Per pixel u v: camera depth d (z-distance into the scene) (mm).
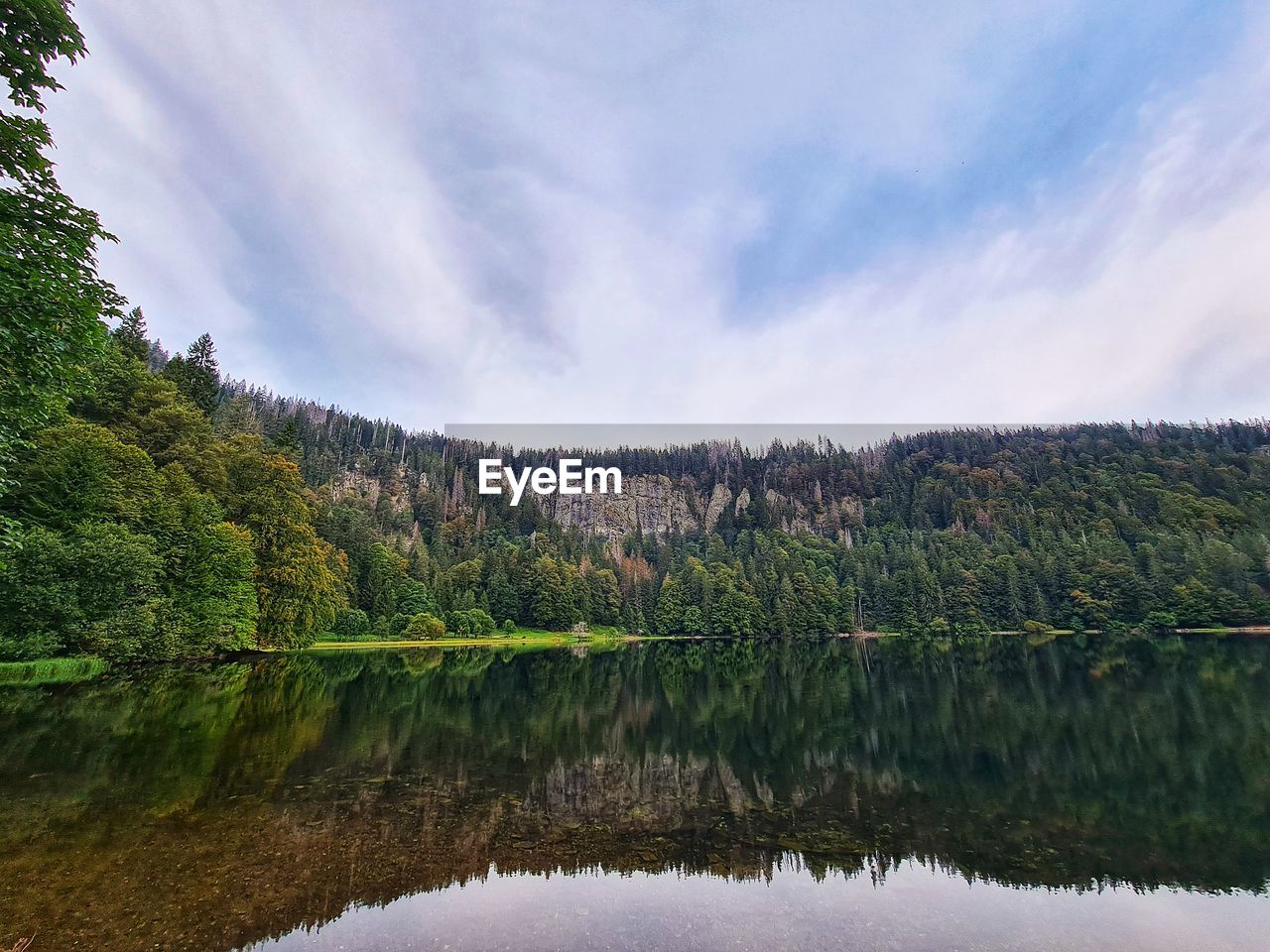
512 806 13016
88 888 8266
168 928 7391
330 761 15812
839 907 8750
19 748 15320
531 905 8586
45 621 27672
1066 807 13438
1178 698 28297
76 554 28281
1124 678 36500
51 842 9672
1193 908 8812
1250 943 7867
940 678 40000
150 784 12867
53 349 10727
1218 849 11031
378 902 8461
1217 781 15156
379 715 23297
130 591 31219
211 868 9141
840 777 15781
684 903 8773
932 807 13414
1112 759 17516
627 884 9422
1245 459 147750
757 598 111938
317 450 161500
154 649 33094
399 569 93188
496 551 117875
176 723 19297
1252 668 40188
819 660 61000
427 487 169625
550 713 26094
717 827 12094
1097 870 10172
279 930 7543
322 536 82812
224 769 14477
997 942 7852
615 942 7684
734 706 28703
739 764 17172
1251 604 82188
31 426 11781
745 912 8539
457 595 99875
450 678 39656
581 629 105938
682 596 116312
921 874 9930
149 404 43844
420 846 10562
